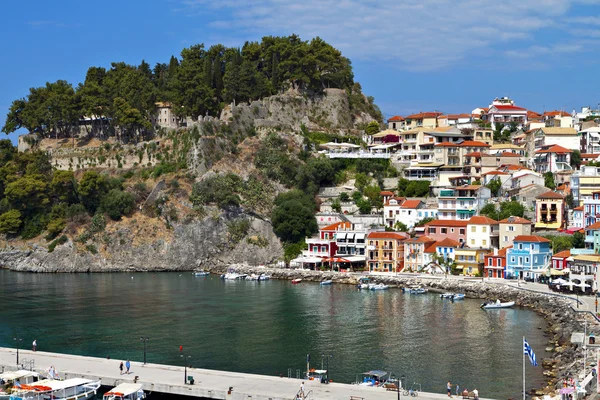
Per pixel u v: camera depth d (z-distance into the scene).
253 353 147.00
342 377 130.12
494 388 122.25
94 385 119.12
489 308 191.88
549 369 132.00
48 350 150.50
